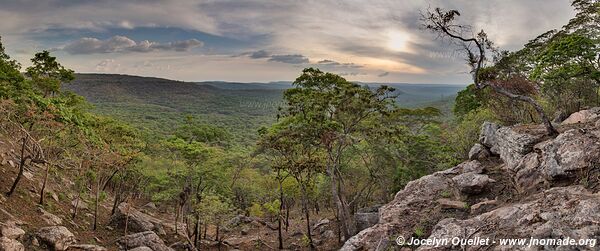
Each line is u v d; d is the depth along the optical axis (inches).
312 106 1005.2
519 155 637.9
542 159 582.6
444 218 589.3
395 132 1122.0
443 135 1422.2
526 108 1072.8
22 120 884.0
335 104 985.5
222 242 1231.5
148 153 1411.2
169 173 1145.4
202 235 1322.6
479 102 1588.3
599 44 975.6
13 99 789.9
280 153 1209.4
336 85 1048.8
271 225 1551.4
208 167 1117.1
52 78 1402.6
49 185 1141.1
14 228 700.0
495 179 648.4
